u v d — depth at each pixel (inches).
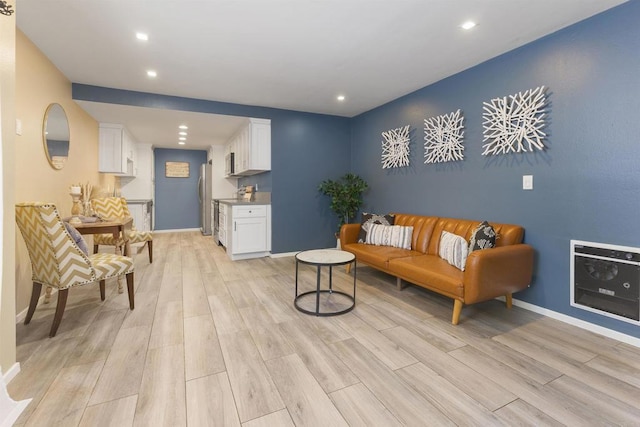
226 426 52.0
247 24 90.1
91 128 166.4
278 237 182.7
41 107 107.2
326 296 115.7
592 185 86.3
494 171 112.9
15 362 65.2
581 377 66.0
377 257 121.7
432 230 130.6
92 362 70.2
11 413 51.1
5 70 62.1
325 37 97.7
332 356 74.2
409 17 86.3
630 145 78.8
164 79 133.0
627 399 59.1
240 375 66.2
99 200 158.9
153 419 53.3
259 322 92.7
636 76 77.4
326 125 193.3
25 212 79.1
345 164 200.1
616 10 80.4
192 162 305.7
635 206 78.2
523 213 103.8
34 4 80.2
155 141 249.3
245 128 184.4
